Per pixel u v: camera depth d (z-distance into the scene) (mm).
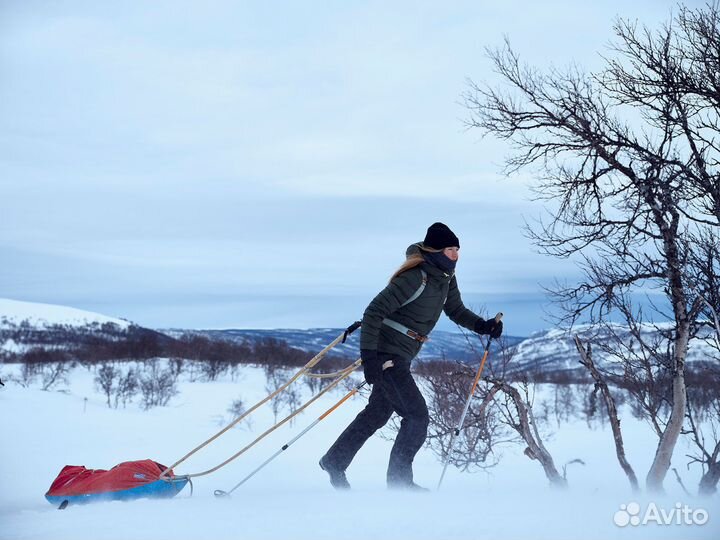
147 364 70938
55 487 4914
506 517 3084
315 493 4395
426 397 9266
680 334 6215
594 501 3635
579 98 6707
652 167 6230
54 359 71812
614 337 6898
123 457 23375
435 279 4812
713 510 3242
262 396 61625
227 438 34031
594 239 6668
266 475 8344
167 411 51062
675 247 6176
